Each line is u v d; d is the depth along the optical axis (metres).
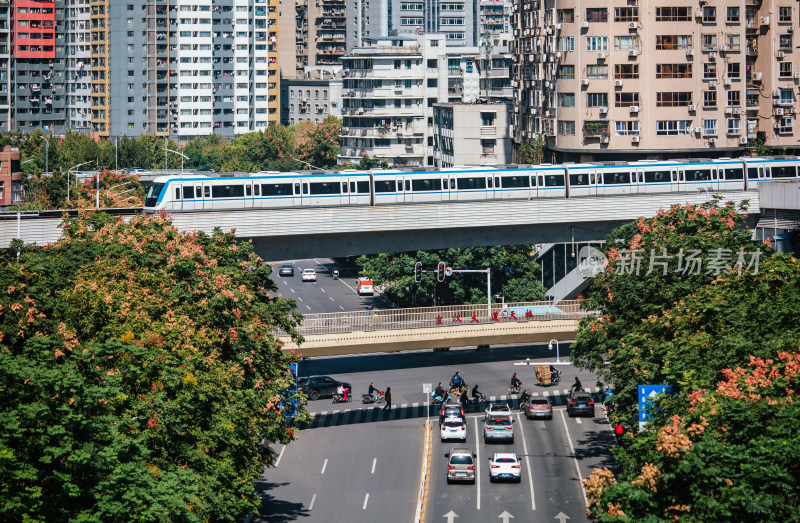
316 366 150.62
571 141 189.25
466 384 139.25
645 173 148.62
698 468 52.53
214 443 70.81
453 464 101.38
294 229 134.12
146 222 97.00
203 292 84.62
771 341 66.88
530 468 105.50
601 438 115.56
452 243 142.38
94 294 73.69
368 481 102.25
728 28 187.88
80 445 54.50
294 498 97.19
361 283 198.12
